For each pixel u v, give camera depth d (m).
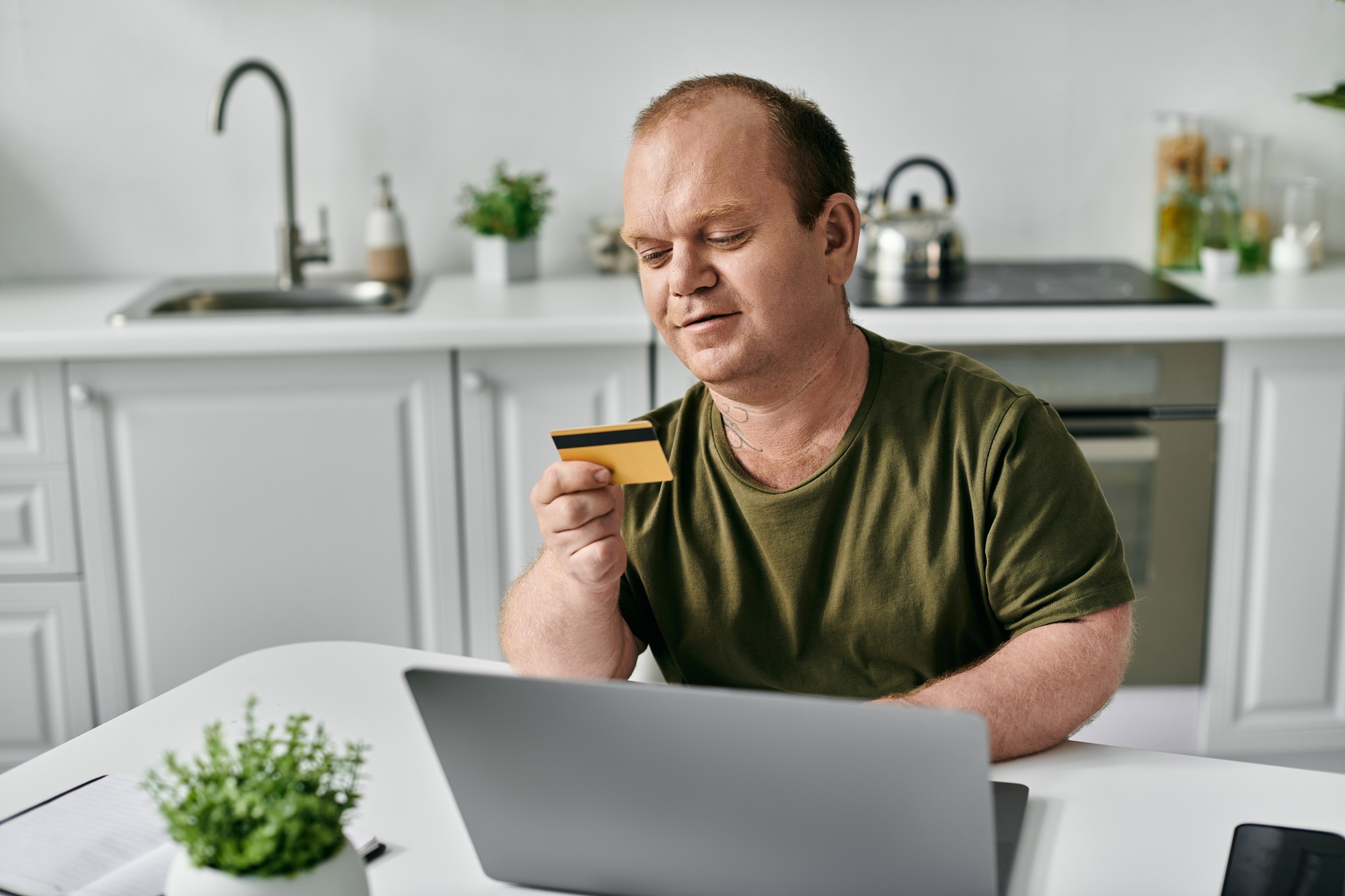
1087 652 1.06
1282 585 2.28
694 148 1.05
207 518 2.26
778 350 1.09
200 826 0.67
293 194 2.59
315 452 2.25
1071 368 2.21
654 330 2.21
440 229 2.77
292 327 2.17
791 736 0.72
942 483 1.14
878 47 2.70
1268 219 2.65
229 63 2.65
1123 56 2.69
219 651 2.32
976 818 0.72
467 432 2.26
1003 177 2.76
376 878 0.84
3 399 2.18
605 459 1.00
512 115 2.71
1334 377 2.21
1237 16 2.67
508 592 1.23
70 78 2.64
